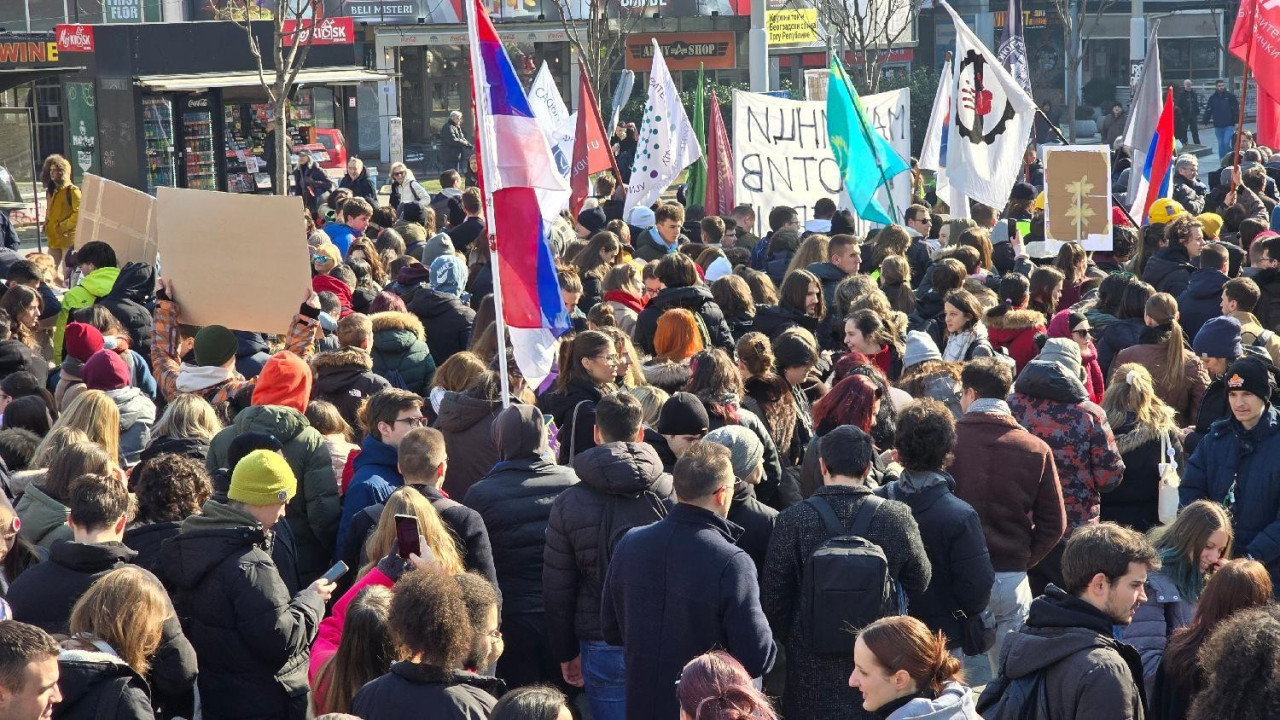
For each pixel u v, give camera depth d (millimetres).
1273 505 5957
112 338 8141
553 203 8773
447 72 35812
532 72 34812
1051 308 9336
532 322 6914
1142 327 8367
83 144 23109
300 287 7805
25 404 6902
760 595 5156
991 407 5895
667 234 12203
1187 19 45438
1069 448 6262
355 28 33438
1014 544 5777
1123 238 11656
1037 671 4125
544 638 5723
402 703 3928
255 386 6730
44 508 5496
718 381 6324
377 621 4352
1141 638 4984
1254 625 3412
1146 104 18094
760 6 22750
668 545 4836
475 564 5281
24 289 9062
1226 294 8477
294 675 5047
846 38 32875
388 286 10500
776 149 14609
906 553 4953
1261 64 14422
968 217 13266
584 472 5297
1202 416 6941
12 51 23375
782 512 5141
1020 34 21547
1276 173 19219
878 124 14938
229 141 24125
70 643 4270
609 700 5438
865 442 5117
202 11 30875
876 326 7215
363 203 13750
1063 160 11461
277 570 5105
